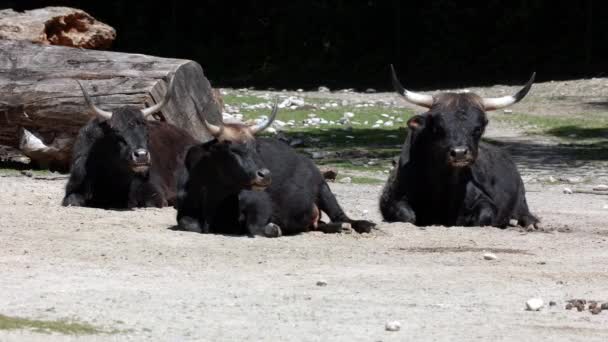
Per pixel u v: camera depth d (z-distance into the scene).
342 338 31.72
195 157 52.41
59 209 59.12
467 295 38.69
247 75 189.62
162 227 53.62
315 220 54.34
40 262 43.06
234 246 48.28
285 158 53.34
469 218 57.75
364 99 150.88
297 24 195.25
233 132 51.38
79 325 32.28
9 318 32.56
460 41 183.75
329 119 125.62
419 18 188.25
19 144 80.31
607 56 174.00
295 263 44.62
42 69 79.62
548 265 45.53
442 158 56.38
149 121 67.44
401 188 58.50
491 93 154.12
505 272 43.44
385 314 35.19
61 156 79.31
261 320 33.88
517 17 179.38
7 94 79.31
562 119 128.75
